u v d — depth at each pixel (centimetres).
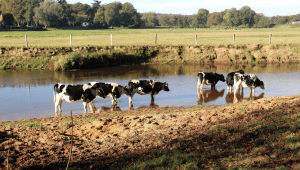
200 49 3152
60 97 1300
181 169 614
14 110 1347
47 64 2612
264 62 3002
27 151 736
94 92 1345
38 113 1305
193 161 640
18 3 14338
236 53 3081
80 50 2908
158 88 1573
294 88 1792
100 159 690
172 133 841
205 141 763
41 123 1026
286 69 2555
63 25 14825
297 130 760
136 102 1514
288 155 636
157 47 3188
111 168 636
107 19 16688
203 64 2961
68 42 3691
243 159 641
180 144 750
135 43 3484
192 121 951
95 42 3694
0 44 3170
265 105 1059
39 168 644
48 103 1480
